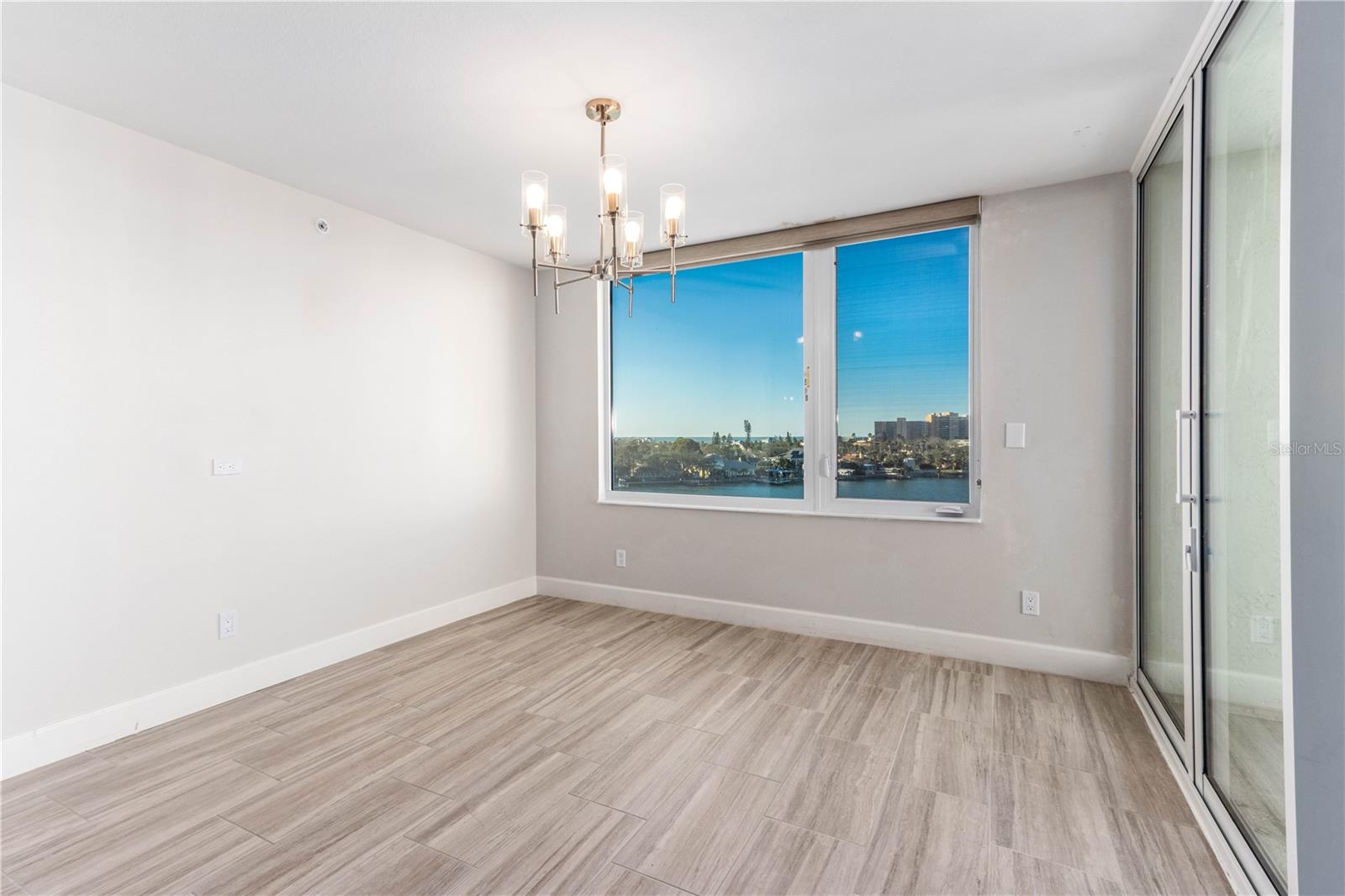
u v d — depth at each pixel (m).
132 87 2.19
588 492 4.43
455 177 2.94
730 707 2.71
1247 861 1.56
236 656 2.86
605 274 2.41
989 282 3.17
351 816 1.95
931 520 3.33
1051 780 2.13
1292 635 1.20
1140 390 2.80
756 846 1.81
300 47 1.95
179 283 2.65
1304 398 1.17
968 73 2.10
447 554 3.93
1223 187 1.74
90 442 2.38
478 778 2.16
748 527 3.86
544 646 3.51
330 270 3.25
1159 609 2.48
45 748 2.26
